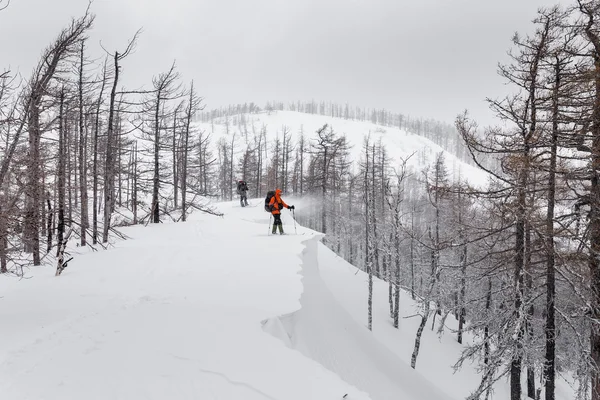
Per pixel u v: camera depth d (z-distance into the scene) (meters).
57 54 8.32
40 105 7.97
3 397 3.71
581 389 9.14
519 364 10.01
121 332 5.45
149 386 3.97
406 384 9.31
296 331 6.55
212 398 3.79
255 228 20.08
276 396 3.93
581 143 8.65
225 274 9.30
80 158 17.56
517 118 9.46
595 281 8.91
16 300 7.54
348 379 6.32
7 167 7.14
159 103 22.89
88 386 3.95
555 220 8.91
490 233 10.22
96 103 16.97
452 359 18.36
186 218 25.38
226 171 56.53
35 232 8.99
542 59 9.21
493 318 11.10
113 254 12.76
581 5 8.50
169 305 6.82
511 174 9.58
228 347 5.03
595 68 8.05
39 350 4.86
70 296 7.74
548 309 9.82
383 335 17.88
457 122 9.81
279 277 9.01
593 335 9.12
